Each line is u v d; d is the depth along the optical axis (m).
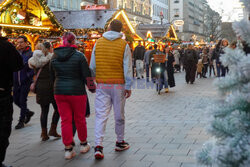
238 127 2.18
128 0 67.94
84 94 5.59
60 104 5.51
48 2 41.94
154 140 6.32
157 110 9.83
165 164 4.93
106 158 5.38
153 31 39.03
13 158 5.54
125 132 7.05
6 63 4.62
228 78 2.26
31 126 8.10
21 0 20.22
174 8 119.12
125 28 29.39
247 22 2.13
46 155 5.67
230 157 2.15
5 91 4.65
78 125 5.67
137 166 4.91
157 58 14.15
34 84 6.61
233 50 2.24
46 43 6.69
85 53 27.53
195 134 6.70
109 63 5.48
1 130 4.64
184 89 15.56
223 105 2.31
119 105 5.60
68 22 26.72
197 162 2.47
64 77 5.48
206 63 22.22
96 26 25.97
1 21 19.62
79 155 5.62
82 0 51.28
